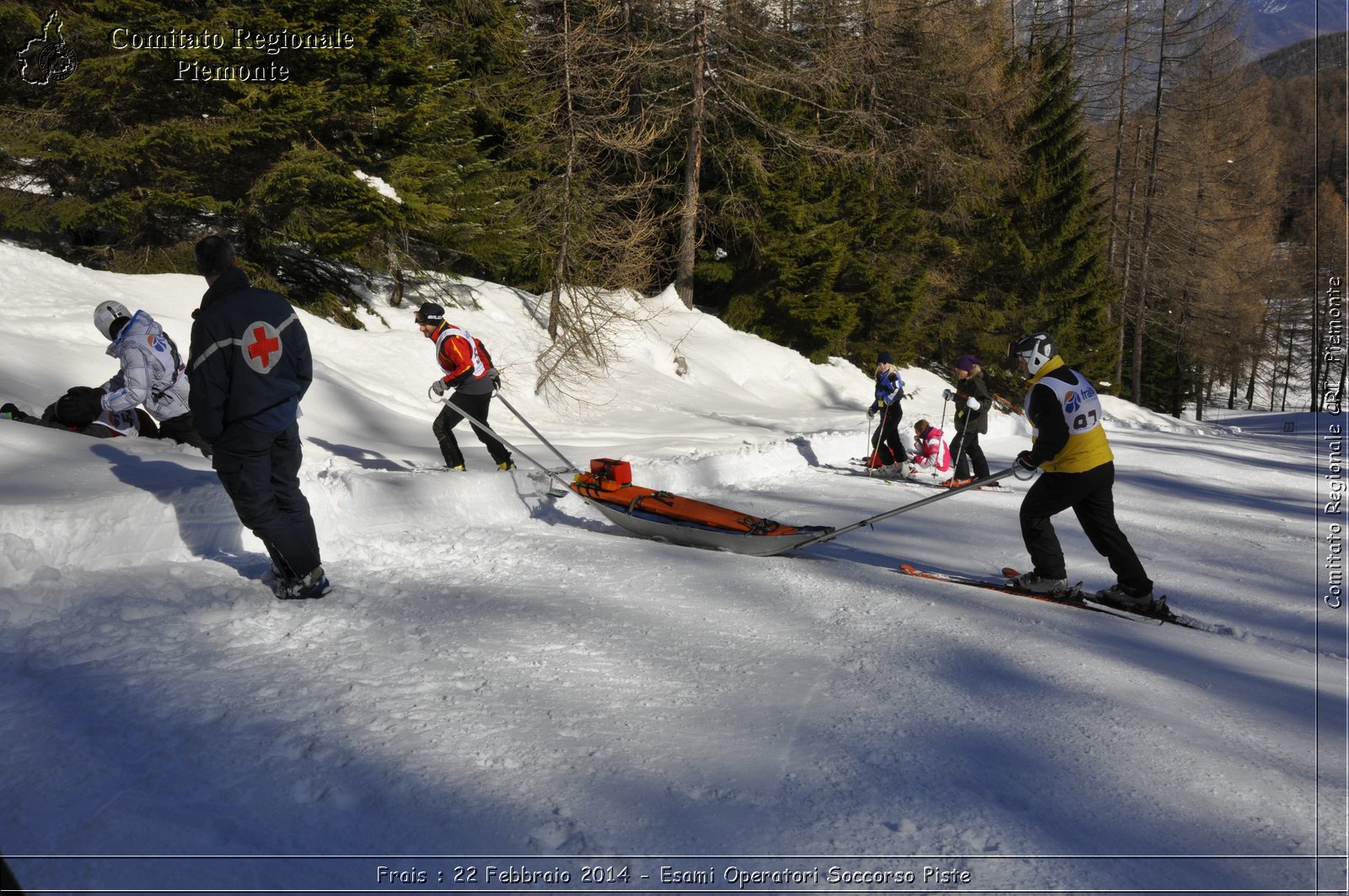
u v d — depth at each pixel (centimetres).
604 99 1827
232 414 422
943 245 2881
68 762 274
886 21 2488
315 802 261
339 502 616
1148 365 5056
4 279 1011
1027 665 414
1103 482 539
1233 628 519
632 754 301
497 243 1689
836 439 1280
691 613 474
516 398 1387
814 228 2328
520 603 475
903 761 304
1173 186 3894
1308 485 1314
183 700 322
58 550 457
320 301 1371
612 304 1686
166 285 1155
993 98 2948
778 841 251
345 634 409
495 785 275
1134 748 325
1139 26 3678
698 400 1698
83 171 1161
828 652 421
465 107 1628
